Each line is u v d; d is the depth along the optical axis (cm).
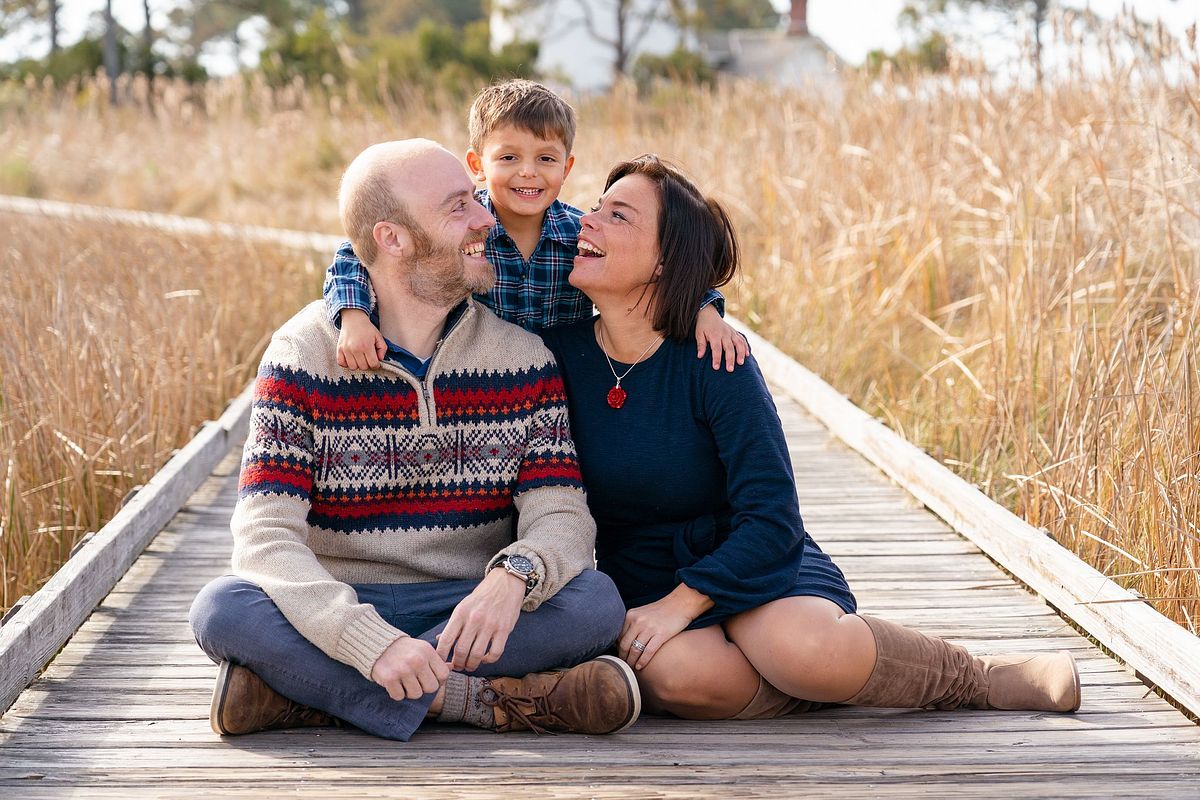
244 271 782
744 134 862
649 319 255
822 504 429
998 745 239
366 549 248
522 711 240
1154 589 307
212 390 556
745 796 215
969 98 704
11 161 1568
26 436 384
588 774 223
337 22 4297
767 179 799
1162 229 536
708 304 265
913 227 646
